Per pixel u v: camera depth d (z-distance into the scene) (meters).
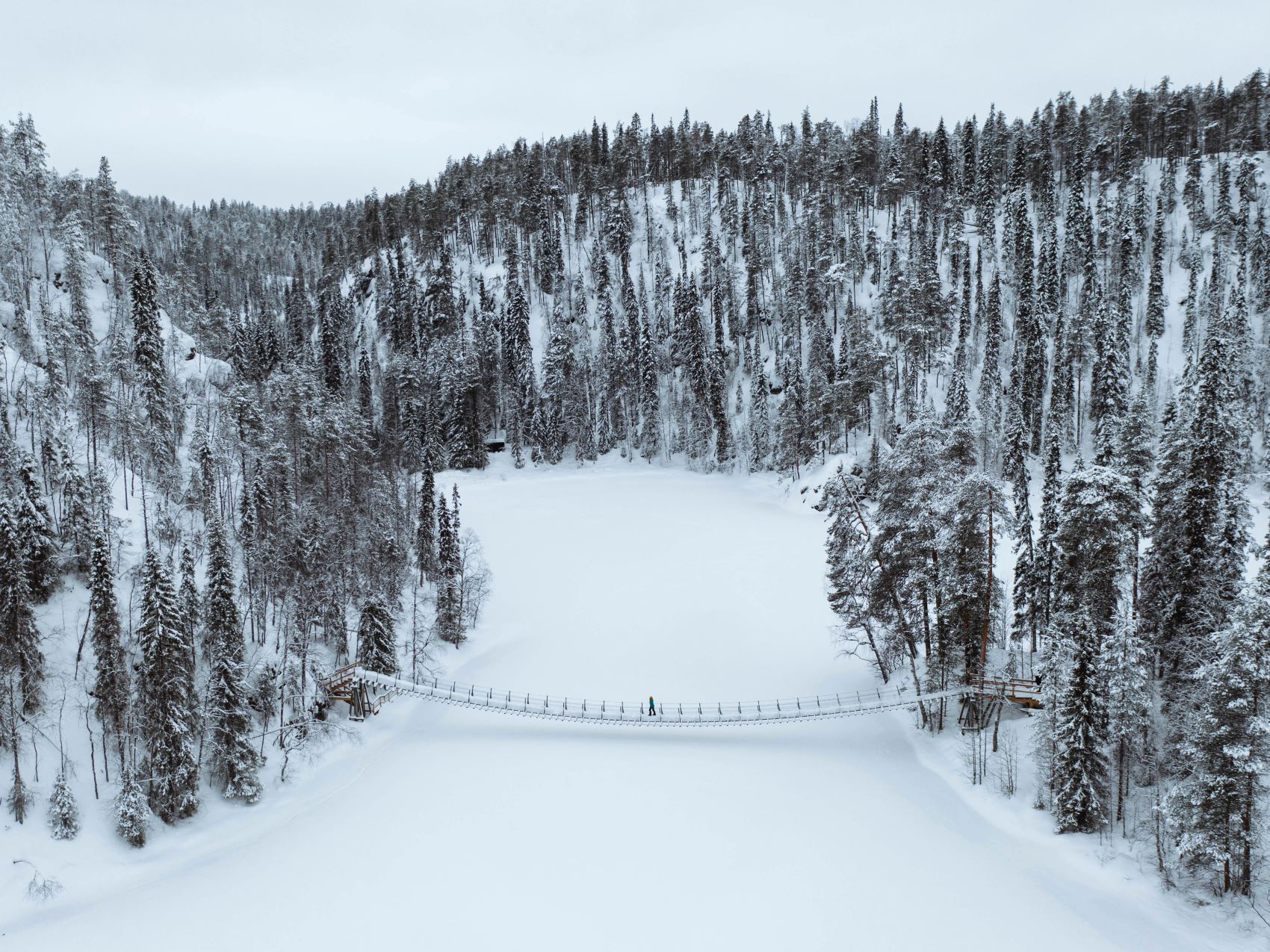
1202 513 42.75
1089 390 121.19
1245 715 32.03
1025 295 134.75
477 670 68.06
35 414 65.31
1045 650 43.88
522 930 36.25
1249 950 30.86
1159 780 39.88
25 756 42.38
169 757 43.09
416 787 48.75
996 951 33.28
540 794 47.56
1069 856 37.91
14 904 37.12
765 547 97.25
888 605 53.22
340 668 59.03
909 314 119.69
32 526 48.84
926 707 50.44
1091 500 41.66
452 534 76.88
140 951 35.09
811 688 60.91
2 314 90.81
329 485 87.50
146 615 42.81
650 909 37.34
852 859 40.06
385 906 38.03
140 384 81.19
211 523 48.53
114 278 117.25
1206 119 187.38
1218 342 44.19
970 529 44.78
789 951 34.38
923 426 49.28
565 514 118.06
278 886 39.56
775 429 134.88
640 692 62.91
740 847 41.66
